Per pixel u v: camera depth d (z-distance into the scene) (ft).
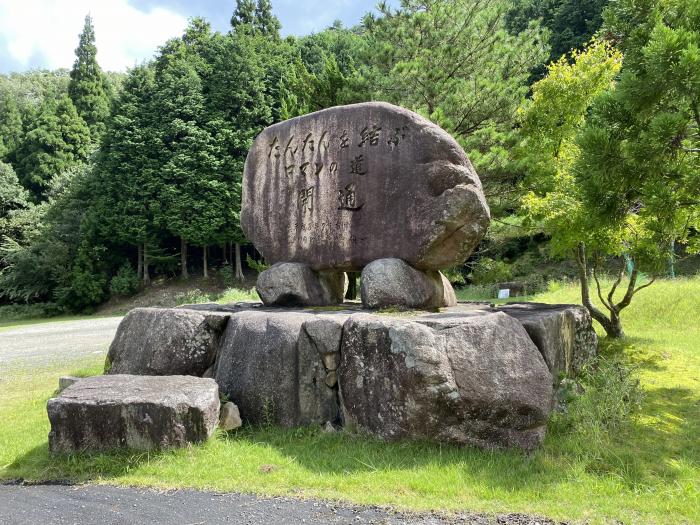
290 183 24.27
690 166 18.31
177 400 15.44
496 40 45.24
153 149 88.17
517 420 15.28
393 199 21.53
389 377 15.64
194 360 19.99
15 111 120.98
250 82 88.79
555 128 32.40
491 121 41.47
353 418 16.43
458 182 20.45
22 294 93.45
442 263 21.17
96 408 15.31
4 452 16.71
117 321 70.44
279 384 17.90
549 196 29.14
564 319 20.39
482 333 15.78
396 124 21.67
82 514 12.30
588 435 16.05
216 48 96.73
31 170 108.99
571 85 31.42
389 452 14.80
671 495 12.57
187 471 14.20
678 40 16.22
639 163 17.62
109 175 88.74
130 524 11.72
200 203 84.53
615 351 28.53
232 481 13.70
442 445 15.17
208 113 88.69
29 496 13.47
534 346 16.57
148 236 89.92
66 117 111.55
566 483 13.15
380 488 13.01
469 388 15.08
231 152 88.22
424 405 15.11
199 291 86.07
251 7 112.98
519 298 49.44
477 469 13.74
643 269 25.53
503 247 73.36
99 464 14.78
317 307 22.84
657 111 17.93
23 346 45.91
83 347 43.37
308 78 43.06
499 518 11.51
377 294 20.56
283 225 24.40
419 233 20.81
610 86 30.96
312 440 16.39
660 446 16.19
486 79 40.27
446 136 20.99
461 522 11.38
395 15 45.73
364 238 22.08
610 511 11.75
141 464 14.65
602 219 19.35
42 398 24.67
